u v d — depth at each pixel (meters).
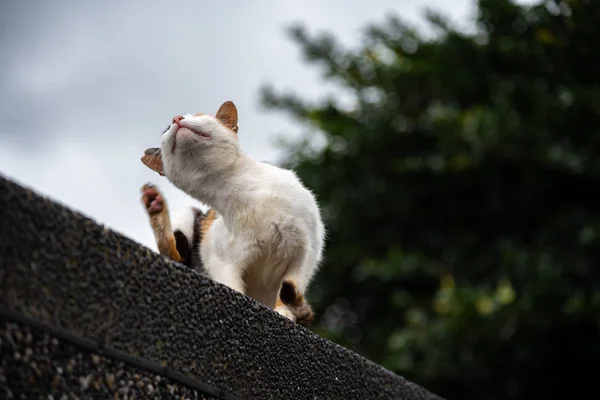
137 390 2.62
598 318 8.65
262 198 4.20
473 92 10.87
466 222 10.90
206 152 4.18
